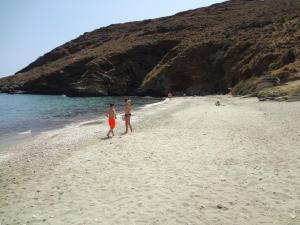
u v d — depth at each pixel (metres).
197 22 103.88
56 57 129.50
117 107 54.25
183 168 12.23
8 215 9.08
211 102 45.91
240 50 72.19
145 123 27.02
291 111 26.33
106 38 125.69
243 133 18.62
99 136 22.83
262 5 107.88
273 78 46.34
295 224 7.45
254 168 11.70
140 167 12.75
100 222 8.10
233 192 9.56
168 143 16.95
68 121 37.03
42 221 8.43
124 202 9.25
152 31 107.62
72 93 91.12
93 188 10.65
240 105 35.91
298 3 96.94
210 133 19.23
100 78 89.88
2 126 34.81
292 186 9.76
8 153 19.70
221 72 75.75
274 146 14.79
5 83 119.88
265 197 9.09
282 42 62.69
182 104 45.53
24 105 64.75
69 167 13.58
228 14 106.38
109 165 13.39
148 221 7.99
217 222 7.75
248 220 7.79
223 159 13.15
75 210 8.96
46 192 10.70
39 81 103.12
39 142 22.80
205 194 9.50
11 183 12.51
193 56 80.75
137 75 92.94
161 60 88.88
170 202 9.04
